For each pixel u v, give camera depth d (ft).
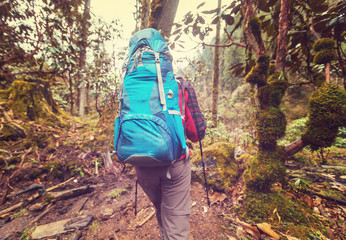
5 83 13.00
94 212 6.23
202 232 5.08
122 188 7.73
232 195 6.64
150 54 3.42
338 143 12.10
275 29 6.94
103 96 12.50
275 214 5.23
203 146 11.20
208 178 7.27
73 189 7.30
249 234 4.84
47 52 10.46
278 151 5.60
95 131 11.71
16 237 5.08
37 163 8.43
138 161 3.04
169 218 3.63
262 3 6.45
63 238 5.04
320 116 4.57
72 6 12.45
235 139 12.63
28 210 6.20
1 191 6.84
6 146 8.75
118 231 5.35
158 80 3.25
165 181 3.60
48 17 10.87
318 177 7.52
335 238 4.41
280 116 5.50
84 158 9.55
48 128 11.56
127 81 3.42
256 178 5.65
